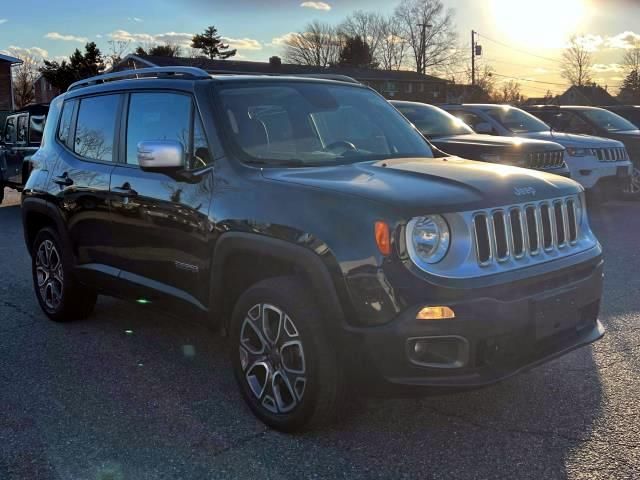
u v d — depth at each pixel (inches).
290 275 135.1
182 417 144.3
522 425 136.9
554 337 132.7
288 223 128.2
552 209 136.6
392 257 117.5
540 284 129.0
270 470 122.2
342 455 126.8
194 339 195.5
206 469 123.0
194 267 151.8
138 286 171.6
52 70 2087.8
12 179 528.1
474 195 126.1
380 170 142.8
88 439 135.1
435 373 119.0
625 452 125.2
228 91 161.3
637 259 282.5
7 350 187.6
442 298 116.4
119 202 172.4
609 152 405.4
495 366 122.6
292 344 130.4
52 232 208.2
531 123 432.1
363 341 119.5
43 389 160.2
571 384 156.2
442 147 338.3
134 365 175.3
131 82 181.5
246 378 142.9
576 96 2674.7
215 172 148.2
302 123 165.0
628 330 192.1
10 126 541.6
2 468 124.3
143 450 130.3
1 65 1540.4
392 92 2426.2
